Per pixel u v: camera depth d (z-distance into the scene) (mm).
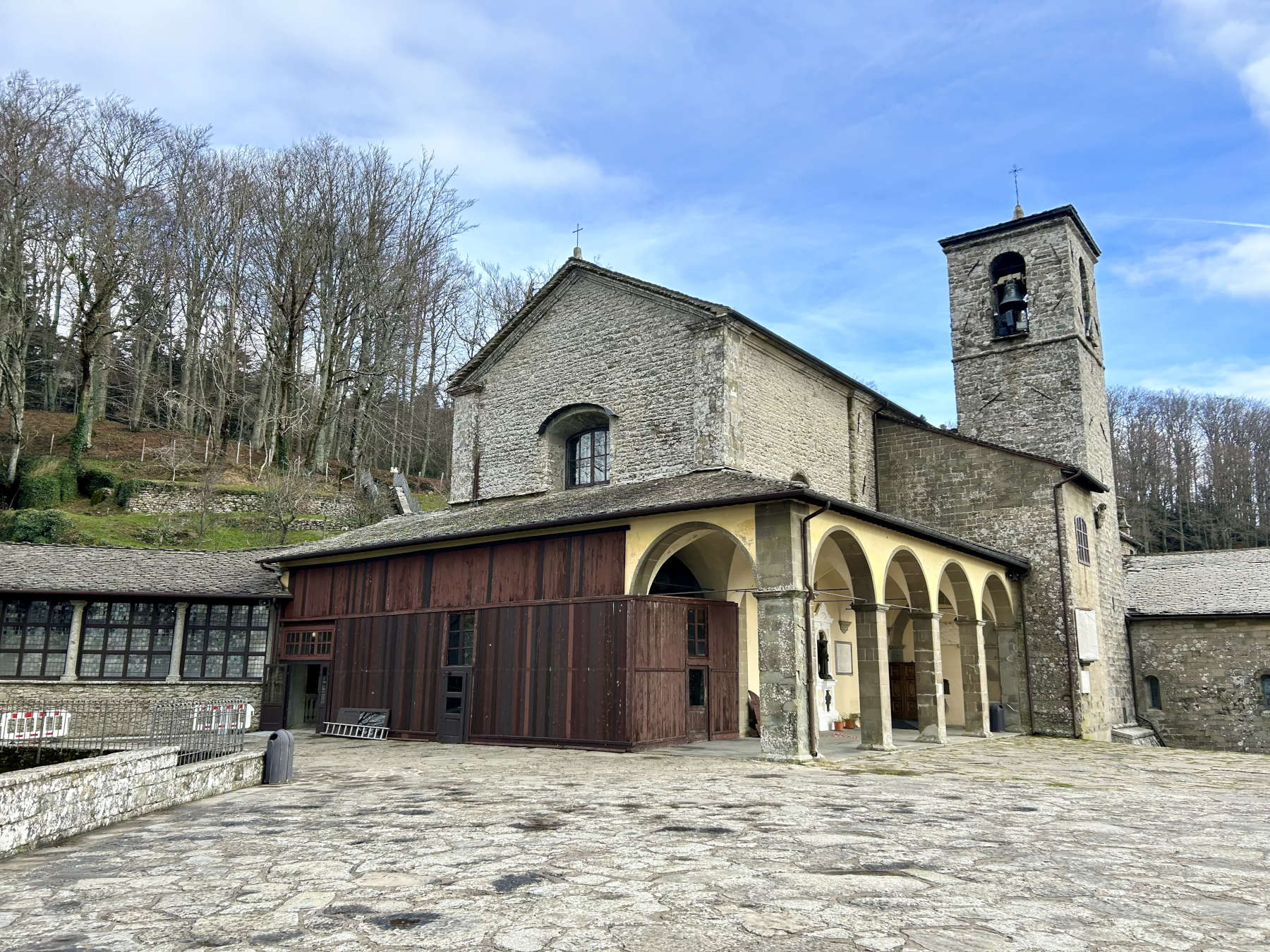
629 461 19094
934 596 16656
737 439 17703
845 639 20516
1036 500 20750
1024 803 9195
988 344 25172
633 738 13969
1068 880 5621
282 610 21047
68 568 19906
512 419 21859
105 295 36781
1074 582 20469
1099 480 24219
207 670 20281
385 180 41531
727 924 4555
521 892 5250
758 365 19016
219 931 4504
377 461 46500
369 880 5582
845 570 19281
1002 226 25250
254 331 42969
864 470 22406
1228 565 26656
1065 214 24344
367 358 42875
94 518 30531
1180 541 54500
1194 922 4656
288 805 8828
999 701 20281
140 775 8219
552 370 21219
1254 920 4711
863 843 6773
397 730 17641
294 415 37844
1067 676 19656
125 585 19516
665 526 14422
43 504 31938
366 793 9695
